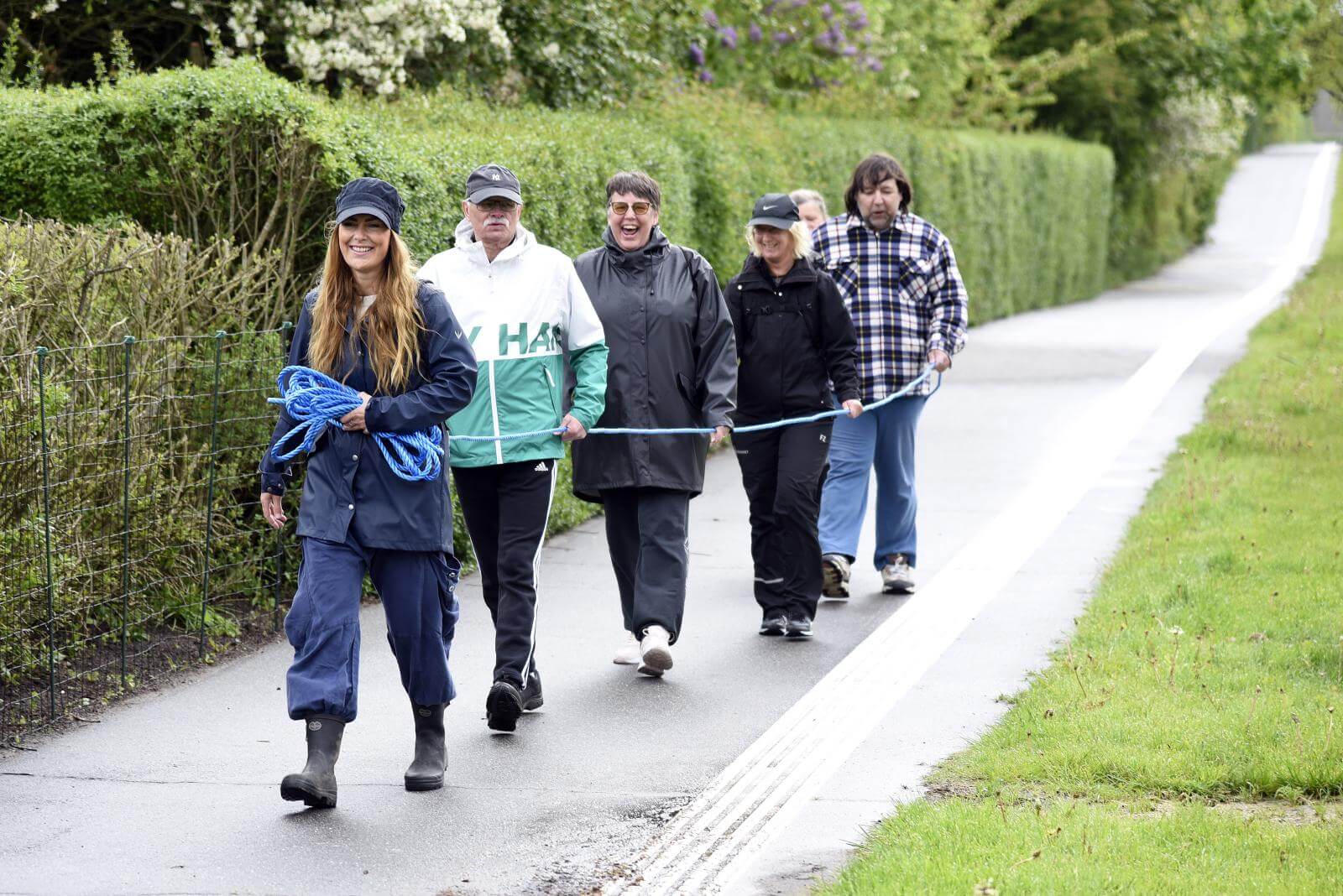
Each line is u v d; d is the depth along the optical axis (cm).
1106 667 1844
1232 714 1622
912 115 7119
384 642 2102
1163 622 2041
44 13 3262
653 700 1855
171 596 2108
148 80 2325
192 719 1766
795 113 5647
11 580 1794
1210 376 4859
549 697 1870
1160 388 4594
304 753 1653
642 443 1906
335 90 3428
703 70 5016
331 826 1442
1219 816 1366
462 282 1750
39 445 1830
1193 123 10469
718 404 1925
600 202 3023
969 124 8194
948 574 2477
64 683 1864
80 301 1977
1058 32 9700
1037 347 5878
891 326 2381
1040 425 3941
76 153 2314
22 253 1933
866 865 1288
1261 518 2648
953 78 7450
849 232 2402
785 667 1995
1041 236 8081
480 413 1731
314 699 1451
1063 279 8531
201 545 2130
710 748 1673
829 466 2400
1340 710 1634
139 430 2009
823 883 1285
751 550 2273
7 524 1805
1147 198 11406
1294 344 5422
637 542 1991
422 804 1505
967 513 2920
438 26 3406
